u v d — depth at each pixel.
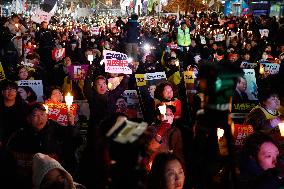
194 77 8.44
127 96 8.02
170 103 6.35
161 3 37.28
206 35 21.03
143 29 27.38
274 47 17.00
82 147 5.30
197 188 2.40
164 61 12.19
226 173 2.09
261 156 3.57
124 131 1.79
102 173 2.13
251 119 5.77
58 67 10.26
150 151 4.52
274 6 32.94
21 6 31.19
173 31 20.52
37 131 4.65
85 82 7.09
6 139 5.67
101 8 75.81
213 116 1.67
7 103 5.79
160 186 3.32
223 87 1.64
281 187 3.43
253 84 8.09
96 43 19.55
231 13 38.25
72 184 3.51
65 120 6.46
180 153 4.51
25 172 4.52
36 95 7.54
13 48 13.12
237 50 14.60
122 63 8.72
